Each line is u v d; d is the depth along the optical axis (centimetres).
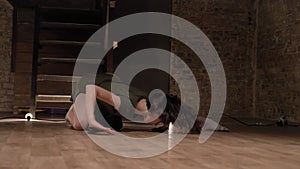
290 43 905
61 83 718
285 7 926
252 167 241
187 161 258
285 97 927
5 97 966
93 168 221
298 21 873
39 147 304
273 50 983
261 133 517
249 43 1082
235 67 1073
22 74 728
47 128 474
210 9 1063
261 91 1041
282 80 941
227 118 991
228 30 1071
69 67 686
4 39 964
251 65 1080
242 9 1076
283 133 531
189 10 1055
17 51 714
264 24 1027
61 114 771
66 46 685
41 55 683
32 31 708
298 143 400
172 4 1049
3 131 429
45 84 716
